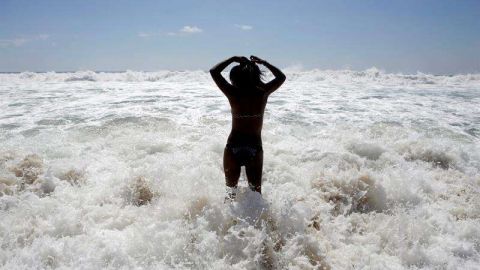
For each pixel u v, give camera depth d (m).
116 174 5.02
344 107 11.12
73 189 4.59
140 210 4.05
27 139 6.81
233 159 3.90
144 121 8.45
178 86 17.89
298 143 6.57
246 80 3.82
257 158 3.89
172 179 4.64
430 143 6.46
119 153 6.07
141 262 3.17
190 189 4.12
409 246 3.49
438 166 5.80
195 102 11.58
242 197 3.85
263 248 3.24
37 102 11.55
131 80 22.23
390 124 8.65
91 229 3.67
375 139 6.94
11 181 4.68
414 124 8.71
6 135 7.14
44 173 4.93
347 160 5.72
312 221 3.68
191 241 3.41
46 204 4.04
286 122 8.69
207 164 5.38
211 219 3.64
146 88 16.62
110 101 11.81
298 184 4.81
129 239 3.45
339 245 3.52
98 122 8.35
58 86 17.67
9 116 9.06
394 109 10.84
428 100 13.07
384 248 3.50
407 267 3.21
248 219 3.53
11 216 3.76
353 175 4.75
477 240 3.60
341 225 3.85
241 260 3.19
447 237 3.65
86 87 17.16
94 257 3.11
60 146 6.36
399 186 4.59
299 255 3.27
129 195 4.46
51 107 10.52
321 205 4.14
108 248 3.23
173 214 3.81
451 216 4.08
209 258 3.19
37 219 3.70
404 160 5.86
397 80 21.33
